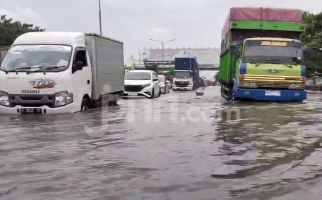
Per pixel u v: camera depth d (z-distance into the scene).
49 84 13.68
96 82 16.58
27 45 14.78
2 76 13.83
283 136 9.32
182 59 51.91
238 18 22.02
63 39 14.87
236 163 6.86
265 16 21.83
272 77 18.20
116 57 20.12
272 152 7.69
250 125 11.01
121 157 7.30
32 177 6.09
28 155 7.48
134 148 8.06
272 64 18.31
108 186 5.65
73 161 7.02
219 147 8.14
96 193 5.37
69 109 13.98
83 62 15.44
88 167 6.63
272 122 11.56
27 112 13.72
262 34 22.31
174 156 7.36
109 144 8.46
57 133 9.85
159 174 6.22
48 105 13.72
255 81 18.25
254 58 18.50
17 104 13.73
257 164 6.80
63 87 13.80
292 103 17.95
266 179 5.97
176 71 50.06
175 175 6.17
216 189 5.52
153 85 27.19
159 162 6.93
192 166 6.68
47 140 8.93
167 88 37.72
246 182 5.82
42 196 5.27
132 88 26.83
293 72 18.22
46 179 5.98
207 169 6.50
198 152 7.68
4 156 7.41
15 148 8.09
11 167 6.65
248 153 7.61
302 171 6.40
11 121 12.04
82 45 15.52
